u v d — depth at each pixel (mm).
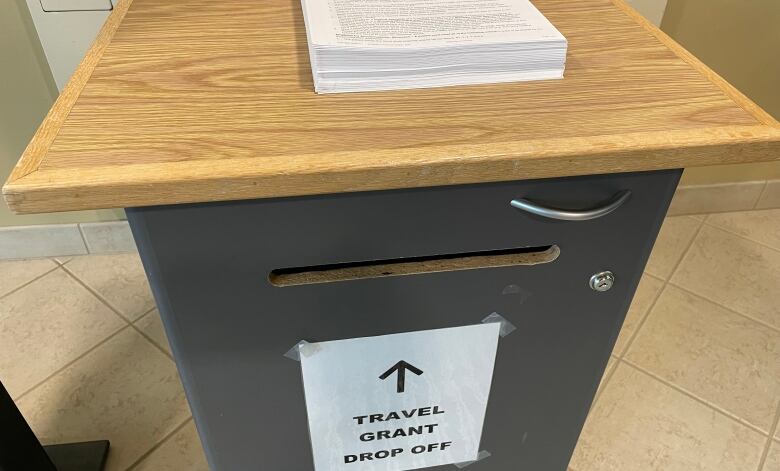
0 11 1177
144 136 526
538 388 798
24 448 904
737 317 1431
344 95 591
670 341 1370
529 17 659
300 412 754
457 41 594
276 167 494
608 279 671
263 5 771
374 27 624
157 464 1124
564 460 924
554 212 579
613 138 536
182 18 730
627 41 698
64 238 1528
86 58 637
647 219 626
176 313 616
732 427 1205
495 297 674
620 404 1241
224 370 683
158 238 549
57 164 491
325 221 562
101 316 1399
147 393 1240
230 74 618
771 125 557
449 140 530
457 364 741
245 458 801
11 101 1300
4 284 1478
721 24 1388
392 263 661
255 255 578
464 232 598
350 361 706
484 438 861
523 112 569
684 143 533
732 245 1633
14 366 1284
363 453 840
